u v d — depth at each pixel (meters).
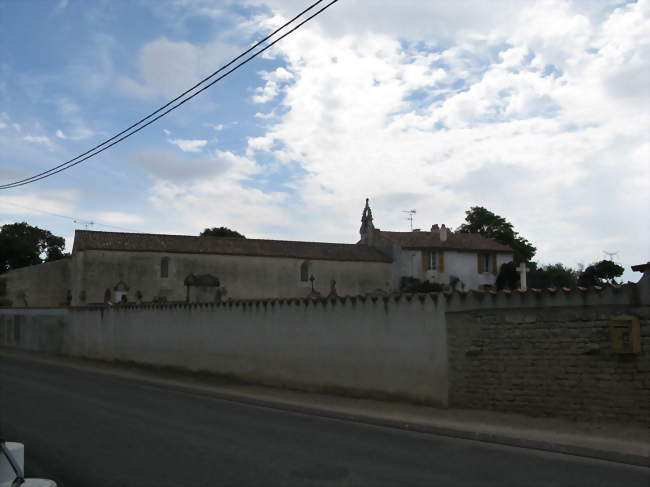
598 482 7.27
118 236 44.56
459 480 7.31
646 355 10.05
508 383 11.65
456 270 50.91
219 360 19.05
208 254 45.28
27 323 33.25
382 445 9.41
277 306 16.92
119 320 24.84
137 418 11.77
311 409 12.98
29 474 7.61
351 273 49.81
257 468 7.82
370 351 14.11
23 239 66.44
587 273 34.72
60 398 14.59
